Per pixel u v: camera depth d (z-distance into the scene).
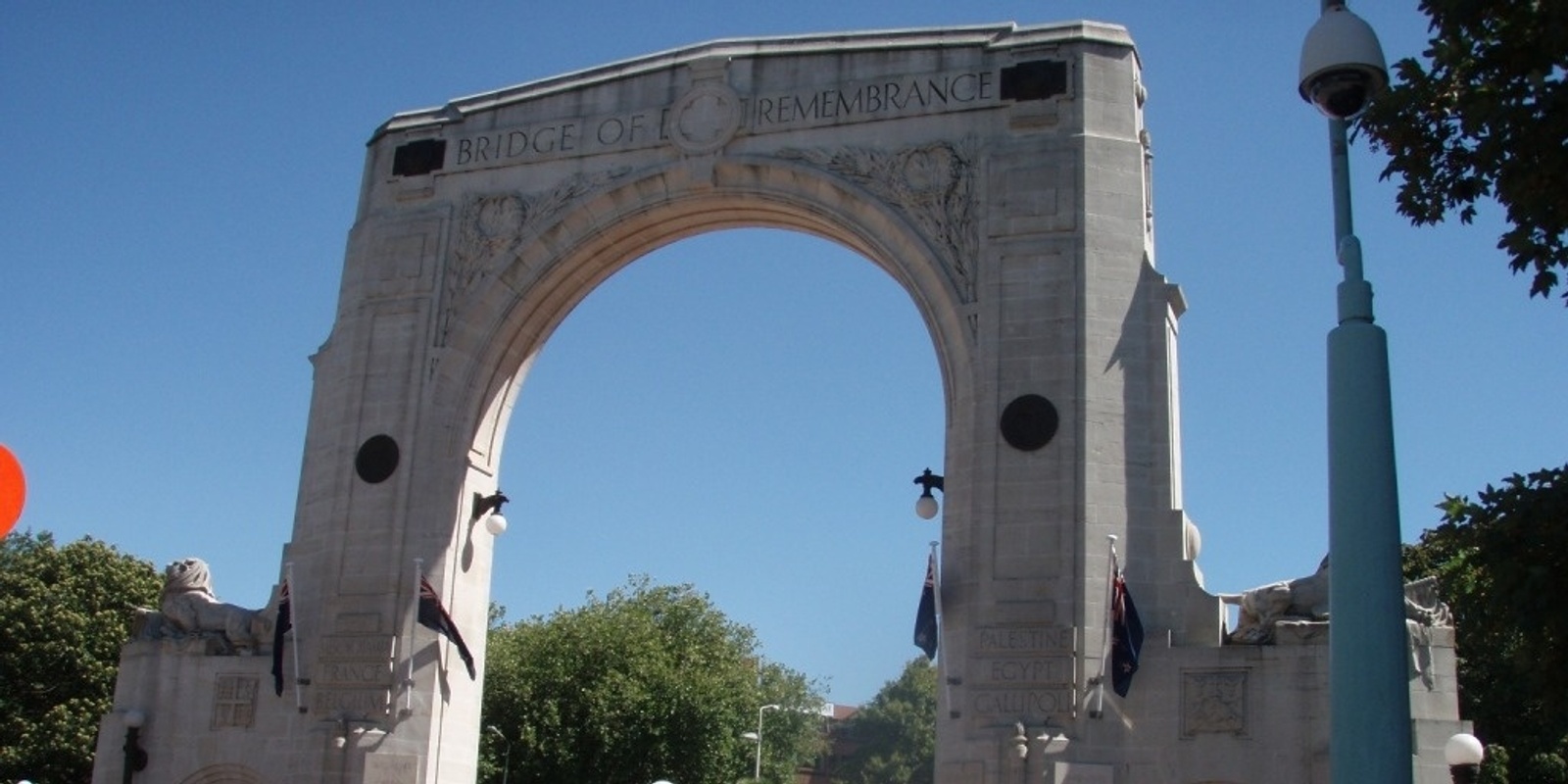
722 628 82.69
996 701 30.58
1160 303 32.66
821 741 121.69
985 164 33.88
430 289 37.12
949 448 32.97
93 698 57.34
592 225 36.78
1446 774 28.08
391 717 34.22
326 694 34.72
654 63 37.19
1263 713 29.52
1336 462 14.84
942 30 35.38
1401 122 18.53
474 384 36.62
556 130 37.50
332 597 35.34
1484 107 17.16
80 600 59.12
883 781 143.00
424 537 35.44
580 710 66.69
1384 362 15.05
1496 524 17.80
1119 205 33.19
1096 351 32.16
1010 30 34.91
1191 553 31.78
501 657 68.75
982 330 32.84
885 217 34.25
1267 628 30.27
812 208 35.25
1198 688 30.00
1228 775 29.41
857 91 35.41
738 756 73.81
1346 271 15.48
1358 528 14.48
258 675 35.38
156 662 36.06
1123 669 29.91
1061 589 30.86
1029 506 31.53
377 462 36.06
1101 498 31.33
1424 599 29.34
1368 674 14.04
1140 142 34.22
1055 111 33.78
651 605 81.81
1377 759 13.82
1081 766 29.67
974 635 31.12
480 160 37.84
